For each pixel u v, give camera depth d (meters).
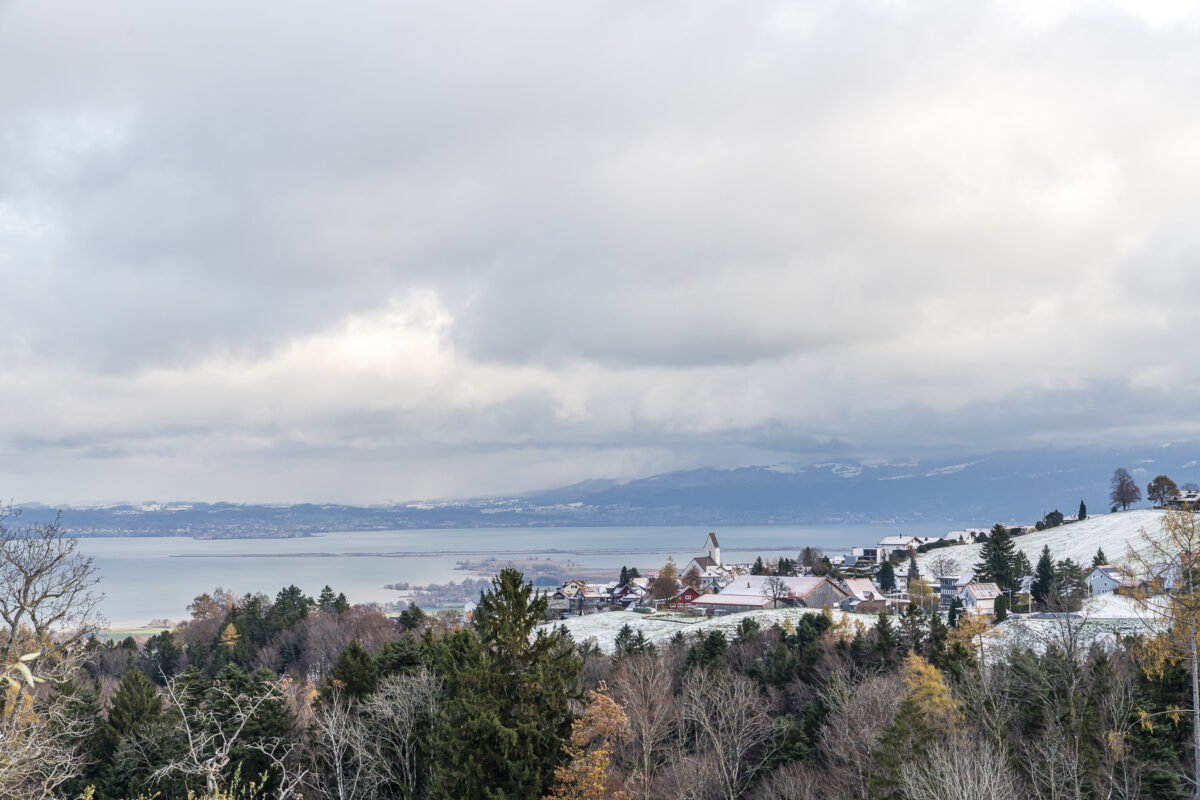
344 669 55.12
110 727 57.94
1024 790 42.06
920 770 37.75
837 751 52.66
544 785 39.69
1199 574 42.59
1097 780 41.41
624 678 60.06
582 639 139.62
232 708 49.91
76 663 32.84
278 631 148.88
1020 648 63.00
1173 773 42.19
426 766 46.59
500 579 42.72
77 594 31.64
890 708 53.47
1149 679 49.84
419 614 137.12
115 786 51.44
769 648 93.00
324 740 47.69
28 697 29.09
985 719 47.28
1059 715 45.28
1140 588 44.97
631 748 51.81
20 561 29.69
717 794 51.12
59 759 28.16
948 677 58.25
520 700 41.09
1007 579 176.88
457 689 42.41
